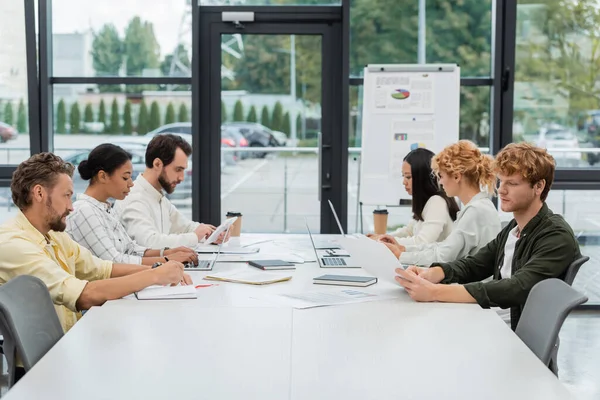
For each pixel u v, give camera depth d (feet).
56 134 17.75
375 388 5.40
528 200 8.83
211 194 18.02
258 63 17.75
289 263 10.76
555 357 7.20
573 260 8.68
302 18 17.53
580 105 17.75
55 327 7.30
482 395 5.25
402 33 17.67
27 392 5.25
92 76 17.67
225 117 17.92
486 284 8.42
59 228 8.56
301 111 17.87
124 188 11.31
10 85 17.38
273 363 5.98
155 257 10.76
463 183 11.29
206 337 6.73
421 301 8.35
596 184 17.81
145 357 6.11
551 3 17.48
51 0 17.49
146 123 17.80
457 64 17.75
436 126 16.87
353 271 10.39
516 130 17.87
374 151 16.89
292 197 18.06
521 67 17.66
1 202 17.69
